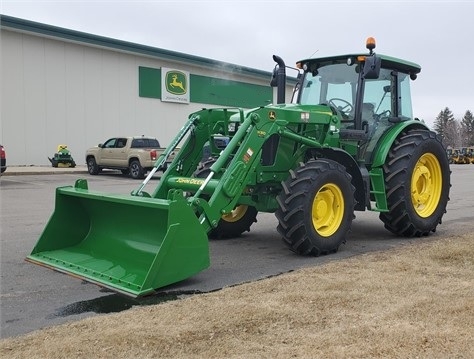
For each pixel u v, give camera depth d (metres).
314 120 6.48
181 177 6.18
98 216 5.76
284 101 7.61
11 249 6.59
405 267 5.40
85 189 5.84
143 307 4.23
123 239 5.47
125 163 19.25
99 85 24.09
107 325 3.76
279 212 5.99
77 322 3.86
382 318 3.84
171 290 4.80
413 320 3.80
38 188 14.72
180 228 4.75
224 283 5.05
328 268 5.39
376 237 7.55
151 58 25.88
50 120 22.61
